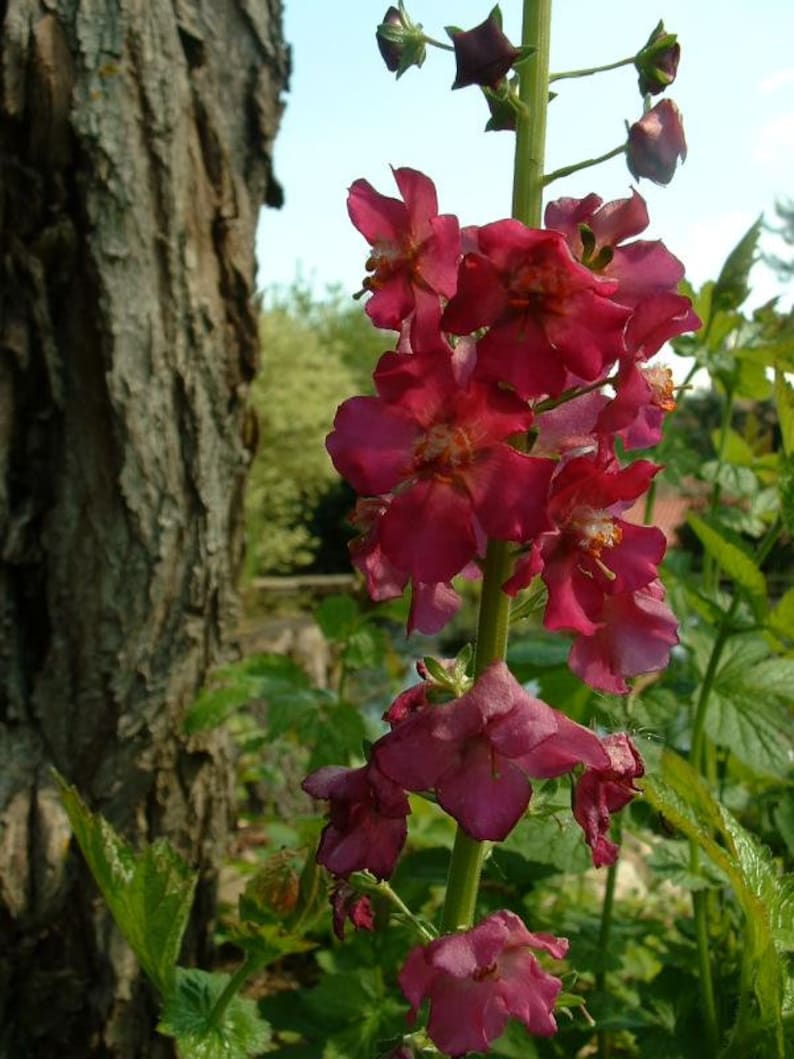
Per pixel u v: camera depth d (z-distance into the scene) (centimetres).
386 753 13
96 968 25
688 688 26
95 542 25
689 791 17
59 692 25
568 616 13
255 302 27
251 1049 19
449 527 13
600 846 14
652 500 28
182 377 25
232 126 26
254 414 28
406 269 14
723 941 25
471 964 13
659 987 24
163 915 19
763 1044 16
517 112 14
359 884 15
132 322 24
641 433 15
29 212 24
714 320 27
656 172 14
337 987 25
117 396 24
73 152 24
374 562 15
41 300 24
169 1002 19
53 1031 25
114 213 24
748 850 16
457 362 13
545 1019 13
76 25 23
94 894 25
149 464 25
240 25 26
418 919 15
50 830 24
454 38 13
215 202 26
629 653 14
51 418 24
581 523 13
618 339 12
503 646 14
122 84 24
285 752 40
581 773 14
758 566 24
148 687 25
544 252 12
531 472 12
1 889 24
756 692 24
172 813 26
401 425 13
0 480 24
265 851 35
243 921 18
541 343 12
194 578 26
